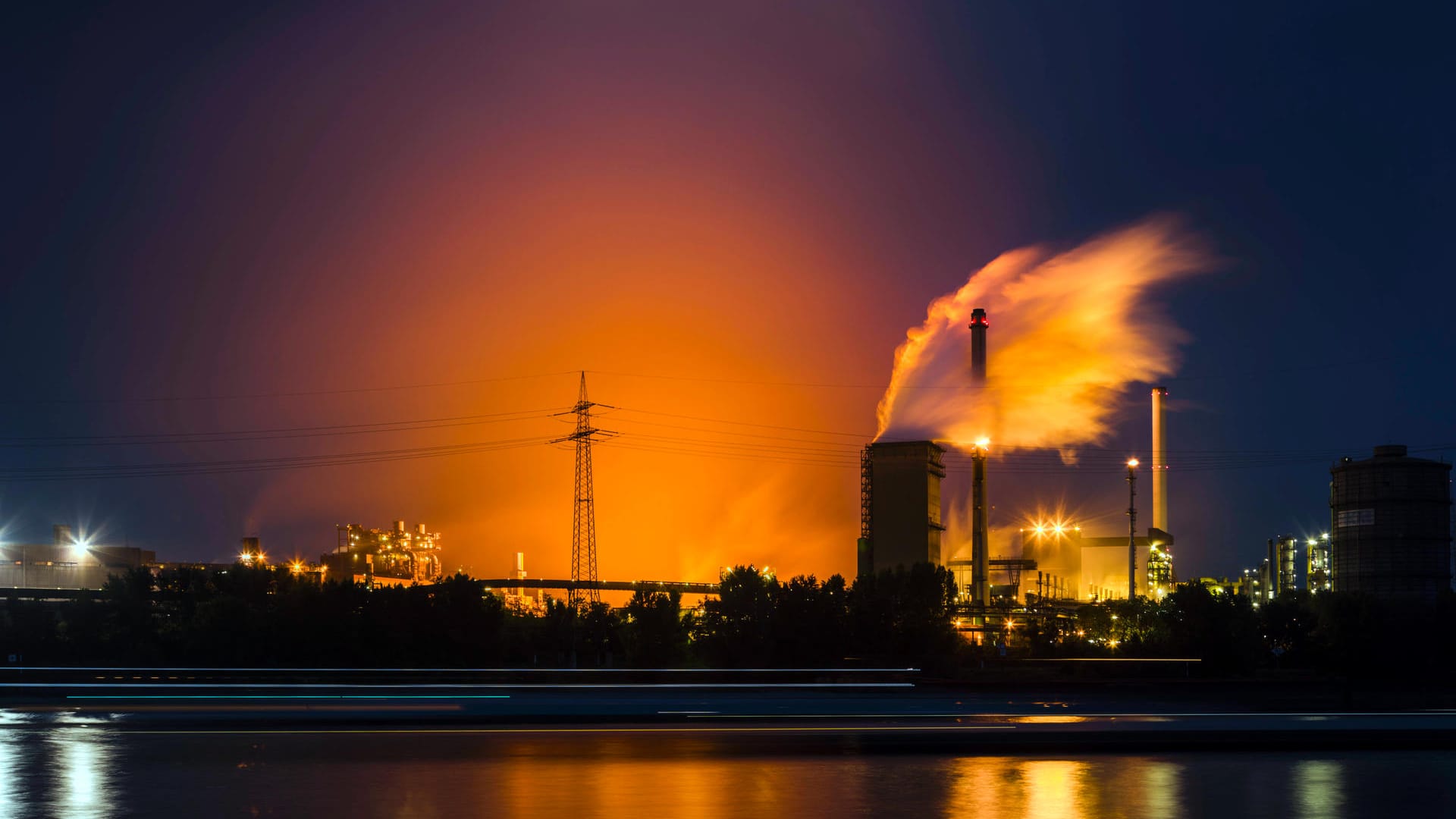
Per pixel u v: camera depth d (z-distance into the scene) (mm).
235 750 175625
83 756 169125
